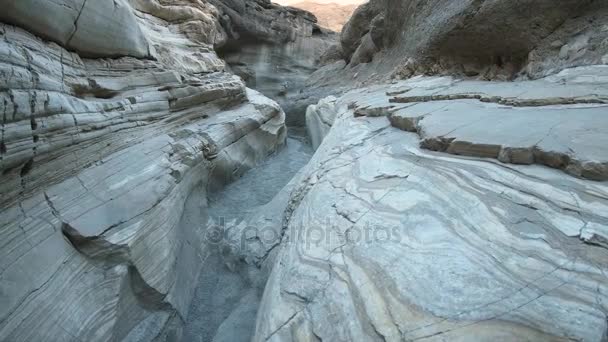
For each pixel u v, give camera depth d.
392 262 2.22
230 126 7.22
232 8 16.41
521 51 6.28
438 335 1.65
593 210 2.06
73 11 3.63
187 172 5.16
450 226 2.36
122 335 3.03
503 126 3.35
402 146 3.98
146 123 4.88
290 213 4.62
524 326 1.55
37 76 2.81
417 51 8.64
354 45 16.27
